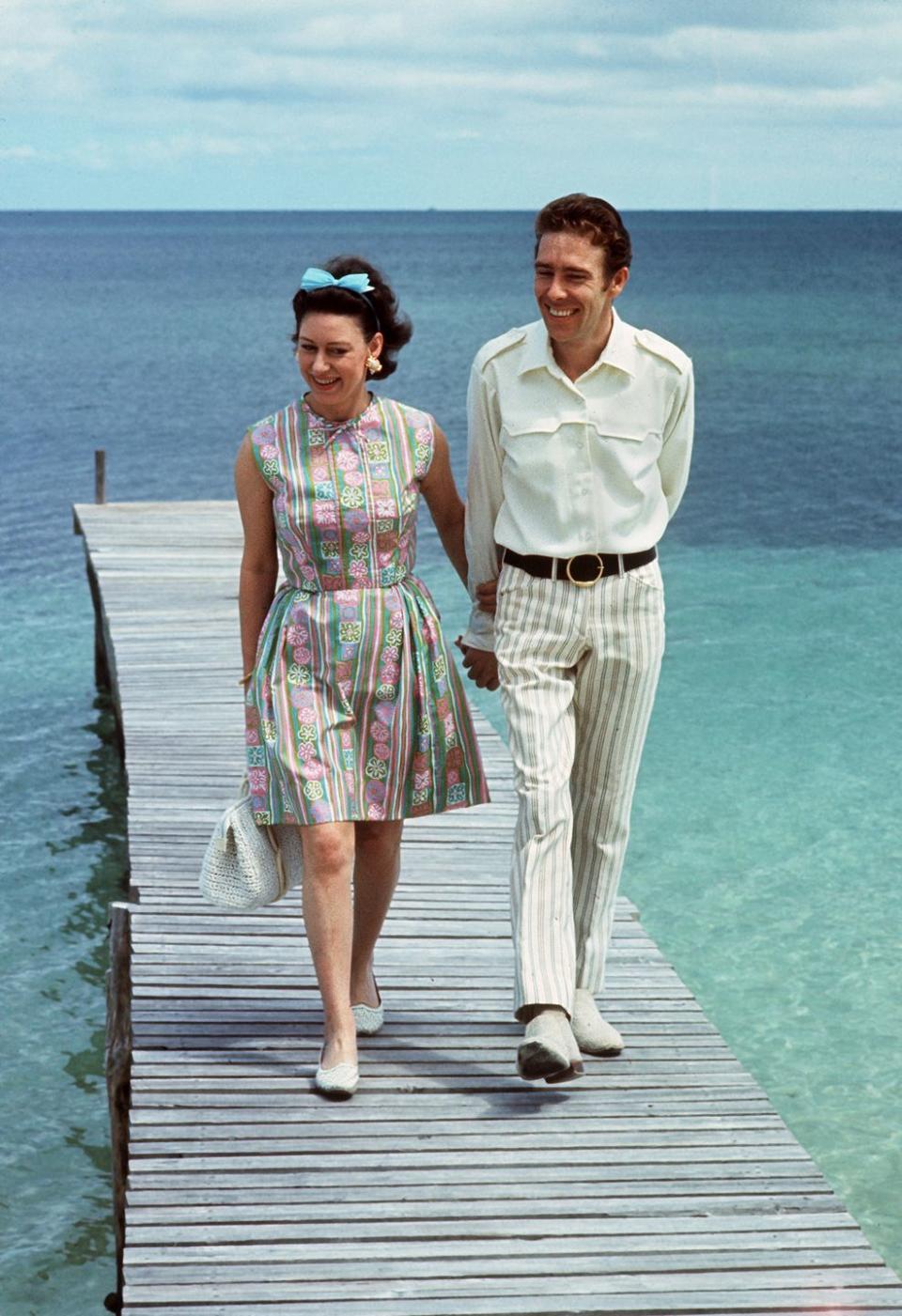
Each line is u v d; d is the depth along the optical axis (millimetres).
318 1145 3027
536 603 3041
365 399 3062
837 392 28109
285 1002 3662
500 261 102312
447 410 26047
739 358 34781
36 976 6004
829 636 11117
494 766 6207
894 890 6691
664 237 152875
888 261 93562
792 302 55594
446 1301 2566
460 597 12391
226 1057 3375
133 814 5387
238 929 4133
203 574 10180
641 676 3076
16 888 6898
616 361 2932
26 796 8102
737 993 5727
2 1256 4191
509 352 3014
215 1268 2633
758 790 7945
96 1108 5008
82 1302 4004
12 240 173250
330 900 3100
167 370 34125
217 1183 2887
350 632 3029
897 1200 4395
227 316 52594
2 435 23484
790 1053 5266
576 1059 3008
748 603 12188
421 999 3713
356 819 3080
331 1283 2607
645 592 3033
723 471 19109
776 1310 2574
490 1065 3373
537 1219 2812
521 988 3008
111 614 9023
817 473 18797
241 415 25906
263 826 3102
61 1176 4609
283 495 3016
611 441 2959
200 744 6441
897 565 13586
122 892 6879
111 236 189250
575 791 3234
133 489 18219
